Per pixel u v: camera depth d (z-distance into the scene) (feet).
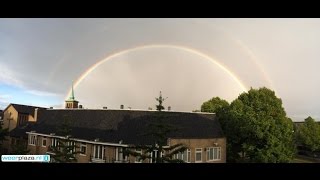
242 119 145.48
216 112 171.32
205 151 120.88
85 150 119.96
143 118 122.83
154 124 53.21
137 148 53.98
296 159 190.49
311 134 210.18
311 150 213.25
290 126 147.13
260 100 149.28
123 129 119.65
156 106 54.70
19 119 212.23
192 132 121.70
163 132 52.90
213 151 125.70
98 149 115.44
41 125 158.92
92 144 117.70
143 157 52.60
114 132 119.85
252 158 143.74
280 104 149.48
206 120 135.64
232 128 148.25
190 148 114.11
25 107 220.43
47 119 162.40
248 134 143.54
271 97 150.30
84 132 130.00
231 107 157.79
